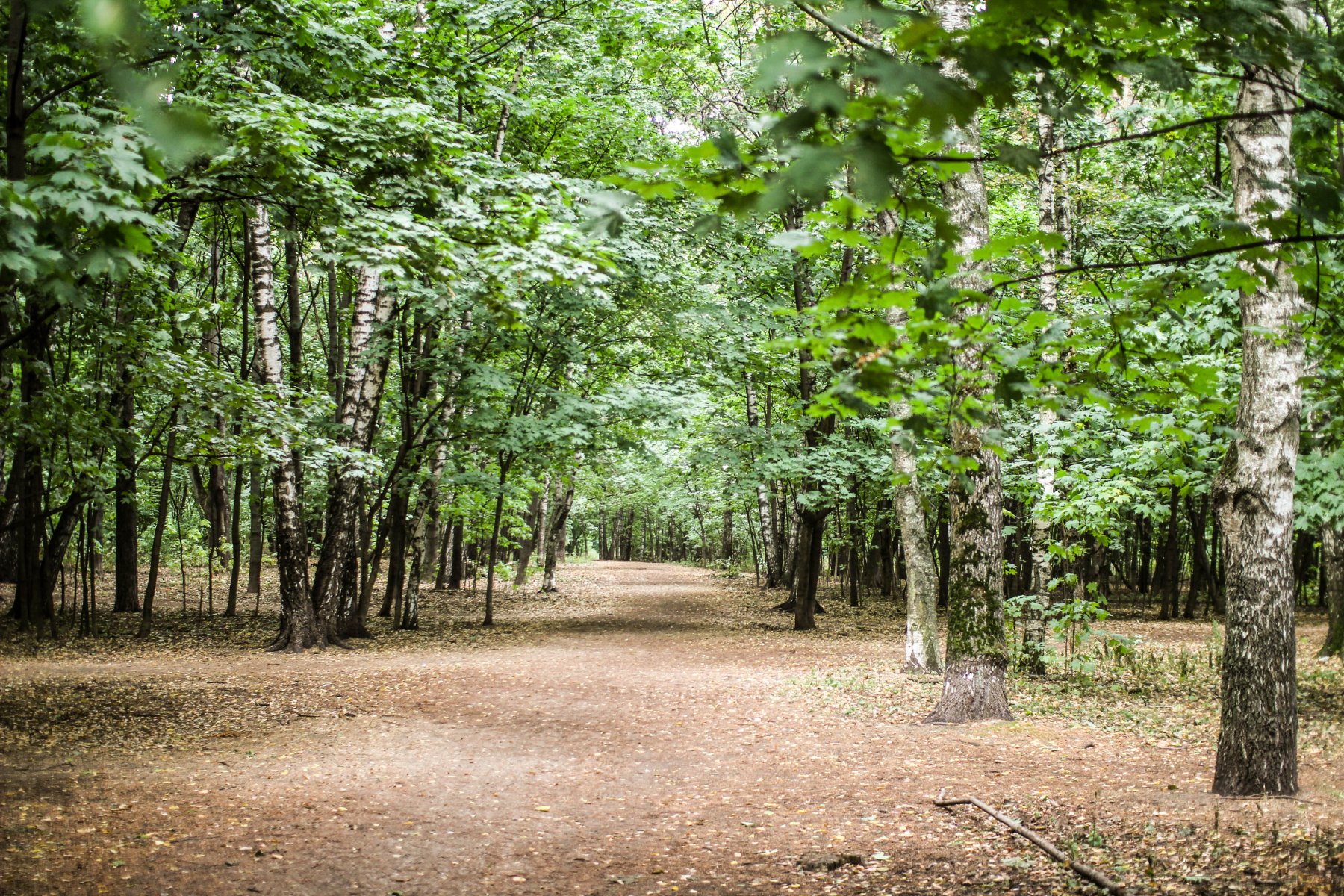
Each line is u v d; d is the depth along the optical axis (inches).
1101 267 110.1
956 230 90.4
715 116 672.4
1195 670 522.0
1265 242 104.7
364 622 711.1
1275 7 91.9
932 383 118.3
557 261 296.5
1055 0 82.7
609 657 605.6
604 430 704.4
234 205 393.4
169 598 893.2
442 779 294.4
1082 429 433.4
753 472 749.9
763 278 764.0
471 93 546.3
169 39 296.8
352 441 644.7
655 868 216.1
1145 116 431.2
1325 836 196.4
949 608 383.9
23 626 638.5
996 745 323.6
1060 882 190.7
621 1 627.8
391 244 318.3
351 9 463.5
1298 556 1072.2
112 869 202.1
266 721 372.2
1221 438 249.6
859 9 68.2
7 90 241.6
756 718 396.2
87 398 440.8
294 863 213.3
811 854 219.3
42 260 146.5
